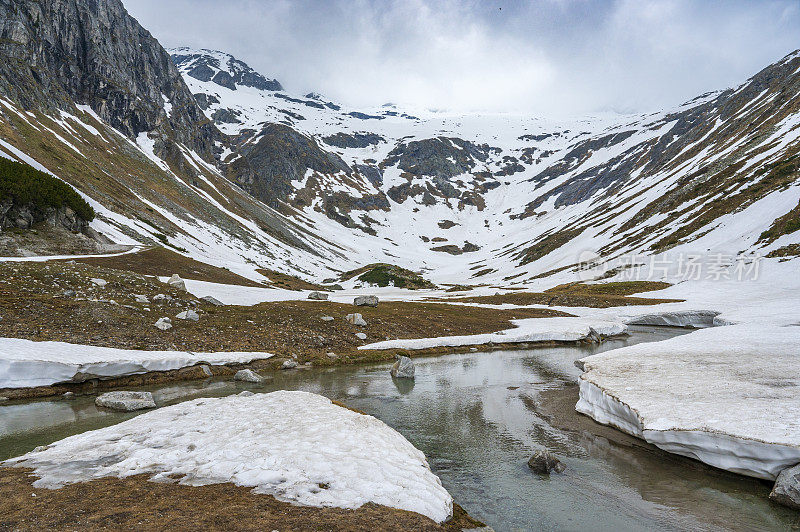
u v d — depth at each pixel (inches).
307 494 367.9
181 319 1307.8
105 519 311.6
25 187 2139.5
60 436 586.2
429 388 971.9
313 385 981.8
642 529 405.4
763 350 949.2
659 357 959.0
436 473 527.8
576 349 1596.9
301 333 1428.4
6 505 335.3
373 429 558.6
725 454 506.6
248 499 354.6
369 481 400.2
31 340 920.9
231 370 1079.6
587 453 593.6
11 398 761.6
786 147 4345.5
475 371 1175.6
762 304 2301.9
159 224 3444.9
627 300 2994.6
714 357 909.8
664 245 4077.3
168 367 974.4
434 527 332.2
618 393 695.7
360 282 4680.1
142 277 1658.5
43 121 3981.3
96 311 1162.0
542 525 410.9
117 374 893.2
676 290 3097.9
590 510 441.1
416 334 1692.9
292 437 507.8
